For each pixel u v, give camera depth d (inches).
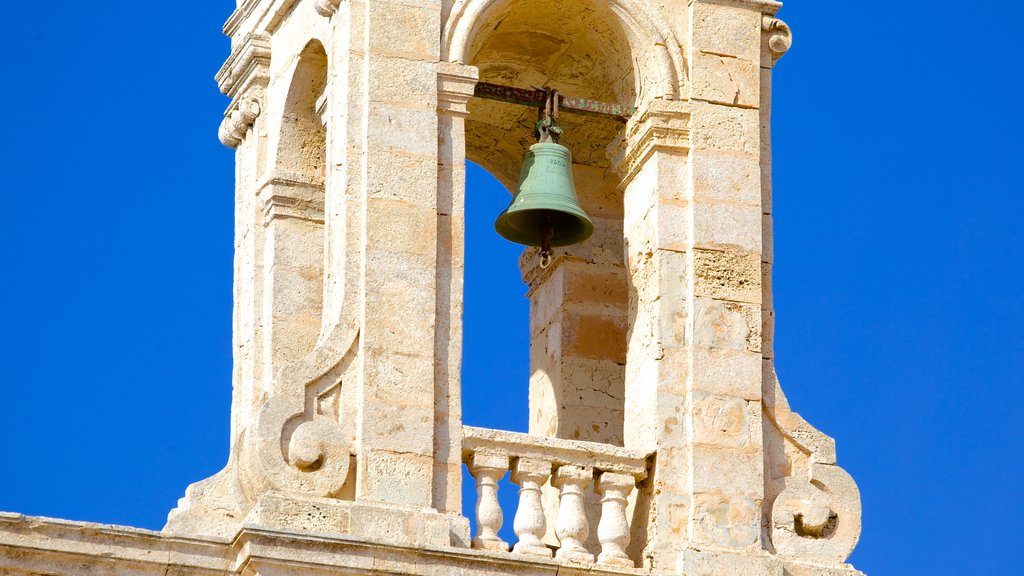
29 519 1721.2
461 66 1871.3
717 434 1846.7
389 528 1761.8
